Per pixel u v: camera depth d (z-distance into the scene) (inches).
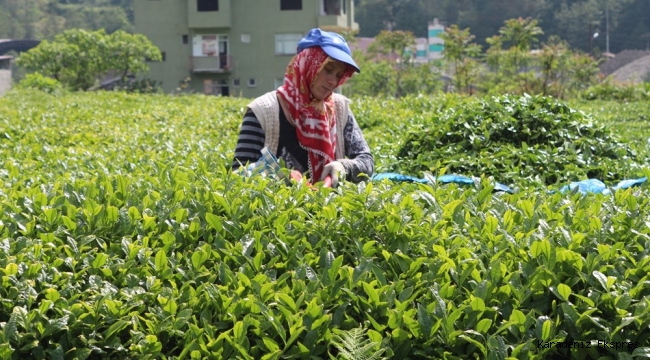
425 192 146.5
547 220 140.3
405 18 2384.4
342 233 133.8
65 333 110.8
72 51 1355.8
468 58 1059.3
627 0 2078.0
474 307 107.9
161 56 1448.1
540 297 114.2
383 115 452.8
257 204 147.3
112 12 2709.2
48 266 122.6
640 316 106.1
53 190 159.8
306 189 153.9
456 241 128.6
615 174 247.8
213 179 161.6
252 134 177.8
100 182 165.8
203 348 106.3
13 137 348.5
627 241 129.7
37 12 2687.0
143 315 115.9
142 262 126.1
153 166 208.7
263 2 1462.8
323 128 176.6
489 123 272.2
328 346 108.6
